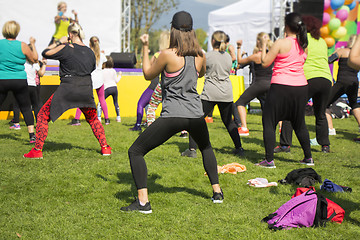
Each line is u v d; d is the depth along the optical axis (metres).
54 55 4.93
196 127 3.41
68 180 4.28
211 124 9.08
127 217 3.31
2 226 3.09
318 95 5.89
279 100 4.89
